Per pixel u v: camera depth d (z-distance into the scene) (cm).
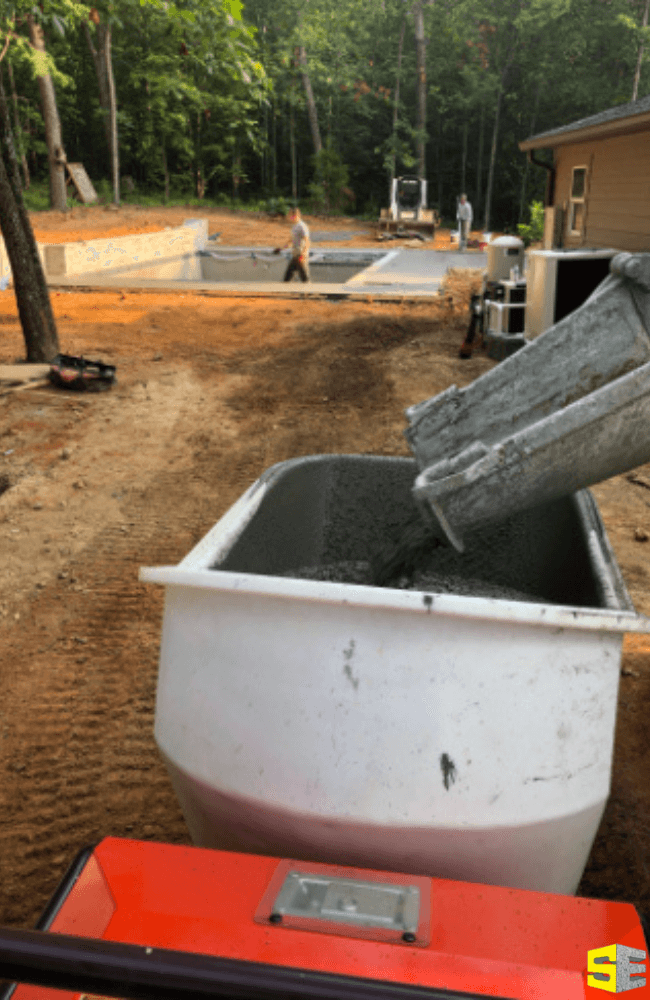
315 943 158
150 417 880
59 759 363
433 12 5056
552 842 192
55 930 161
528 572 337
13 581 534
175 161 4656
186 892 172
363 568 338
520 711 182
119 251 1986
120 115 3881
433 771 179
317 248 2734
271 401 938
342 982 113
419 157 4700
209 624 196
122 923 164
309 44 4262
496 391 306
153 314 1424
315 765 183
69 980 111
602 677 192
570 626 180
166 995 111
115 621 483
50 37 3538
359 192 5156
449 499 235
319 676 183
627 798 336
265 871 178
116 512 642
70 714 395
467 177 5322
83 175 3541
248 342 1245
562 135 1193
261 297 1623
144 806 332
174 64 3319
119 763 359
